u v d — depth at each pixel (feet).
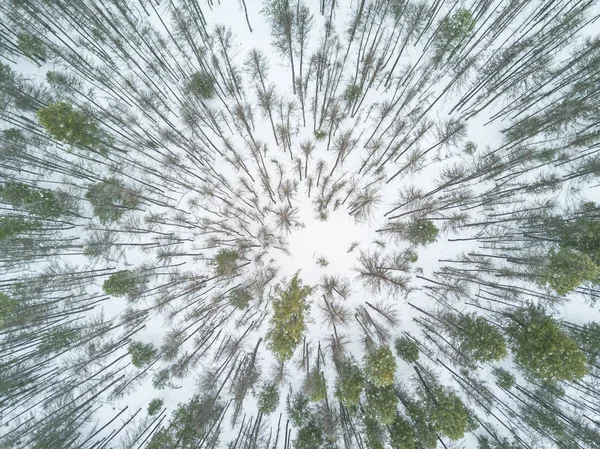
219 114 95.09
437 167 94.22
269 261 95.09
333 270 94.53
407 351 89.97
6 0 90.17
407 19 93.20
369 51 93.71
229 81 94.22
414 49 94.58
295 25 93.30
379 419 78.89
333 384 93.50
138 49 94.94
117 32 91.86
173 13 93.86
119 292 92.68
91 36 94.27
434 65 93.35
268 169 95.45
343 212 94.63
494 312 92.73
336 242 94.63
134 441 93.81
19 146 91.56
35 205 90.68
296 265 95.04
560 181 93.20
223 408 94.68
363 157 94.58
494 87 92.32
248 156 95.50
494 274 93.40
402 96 94.22
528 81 93.50
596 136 89.15
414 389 92.12
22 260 93.97
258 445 92.99
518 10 91.20
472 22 90.17
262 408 89.76
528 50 92.79
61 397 95.40
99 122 92.22
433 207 93.76
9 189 89.51
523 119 92.79
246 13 90.74
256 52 94.27
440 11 93.97
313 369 91.09
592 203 91.15
